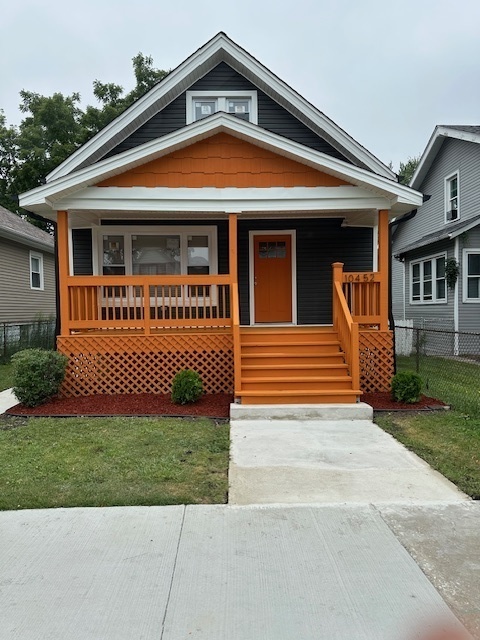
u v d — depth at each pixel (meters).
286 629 2.08
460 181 14.34
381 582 2.43
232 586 2.40
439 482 3.81
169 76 9.42
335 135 9.58
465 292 12.84
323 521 3.11
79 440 4.93
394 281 19.64
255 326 9.12
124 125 9.40
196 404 6.59
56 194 6.99
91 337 7.19
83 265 9.84
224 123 7.02
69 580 2.45
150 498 3.46
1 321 13.86
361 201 7.39
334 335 7.48
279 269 9.98
